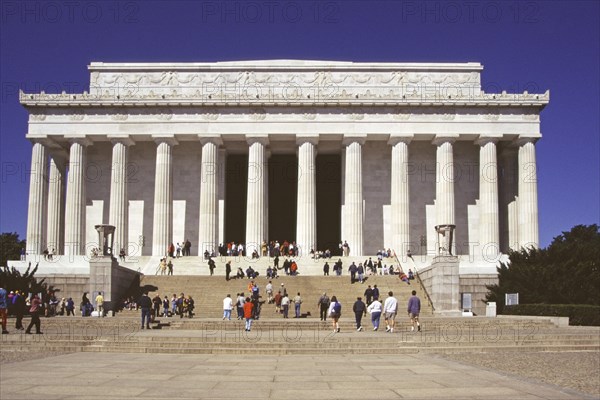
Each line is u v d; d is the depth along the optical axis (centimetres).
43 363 2764
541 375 2523
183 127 8194
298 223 8062
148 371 2517
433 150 8794
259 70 8731
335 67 8712
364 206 8700
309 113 8181
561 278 5719
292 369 2633
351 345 3484
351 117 8188
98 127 8188
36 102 8144
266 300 6028
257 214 8069
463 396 1989
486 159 8200
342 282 6412
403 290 6209
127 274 6188
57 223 8494
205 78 8738
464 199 8738
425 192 8738
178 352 3341
